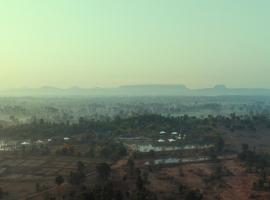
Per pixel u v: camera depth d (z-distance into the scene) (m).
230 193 139.75
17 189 141.38
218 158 195.50
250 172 167.00
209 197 134.62
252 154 191.00
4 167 174.25
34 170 168.00
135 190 128.50
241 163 183.12
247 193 139.75
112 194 119.00
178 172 164.25
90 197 113.88
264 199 134.50
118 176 148.00
